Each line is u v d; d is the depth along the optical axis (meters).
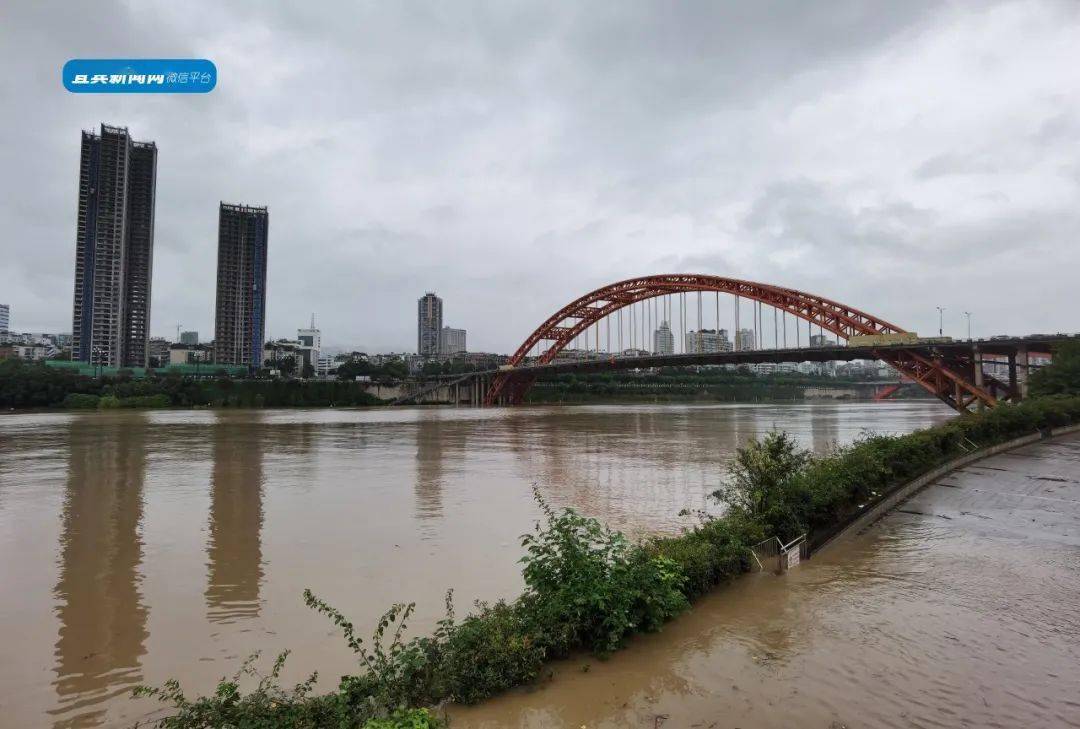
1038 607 8.62
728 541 10.26
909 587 9.49
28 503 20.56
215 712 5.64
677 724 5.74
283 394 123.38
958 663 6.92
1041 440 28.44
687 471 27.73
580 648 7.46
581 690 6.42
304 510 19.08
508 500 20.52
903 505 15.47
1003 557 11.09
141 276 161.38
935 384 57.72
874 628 7.92
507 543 14.73
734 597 9.12
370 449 39.22
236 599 11.02
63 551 14.43
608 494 21.56
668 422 68.38
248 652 8.82
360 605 10.58
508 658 6.44
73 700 7.50
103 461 32.62
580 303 111.25
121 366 154.75
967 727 5.64
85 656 8.75
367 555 13.76
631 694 6.33
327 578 12.12
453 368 178.38
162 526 16.97
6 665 8.48
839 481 13.30
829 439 44.50
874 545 11.96
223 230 192.62
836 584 9.66
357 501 20.58
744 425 62.16
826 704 6.06
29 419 73.12
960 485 17.70
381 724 4.97
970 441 23.58
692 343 194.62
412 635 9.14
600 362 105.81
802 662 6.98
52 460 33.03
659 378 164.75
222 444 42.69
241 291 195.50
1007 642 7.46
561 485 23.72
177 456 35.06
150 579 12.25
